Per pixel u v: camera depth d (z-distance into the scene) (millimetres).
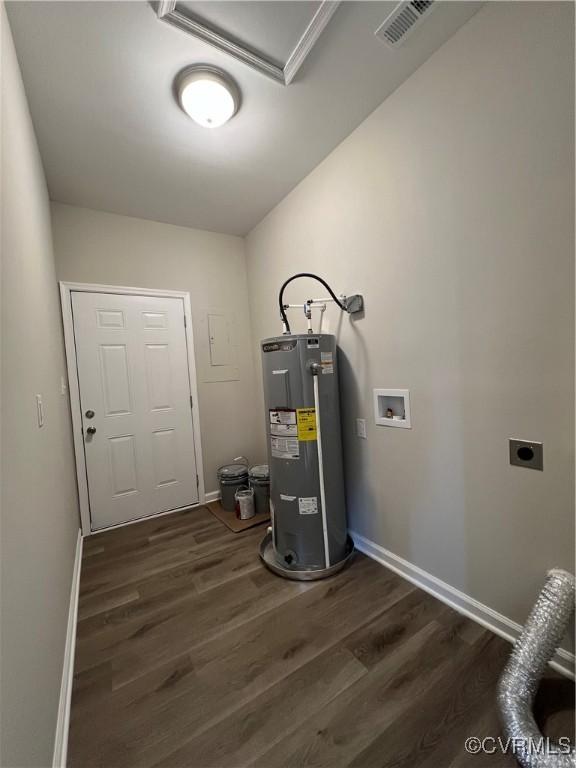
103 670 1335
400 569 1863
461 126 1382
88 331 2592
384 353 1841
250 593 1775
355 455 2111
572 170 1094
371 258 1871
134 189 2402
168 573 1998
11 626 710
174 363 2961
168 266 2947
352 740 1046
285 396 1882
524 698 1053
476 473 1460
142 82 1530
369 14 1280
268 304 2990
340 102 1703
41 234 1730
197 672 1310
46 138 1854
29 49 1333
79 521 2510
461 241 1427
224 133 1892
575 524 1157
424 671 1262
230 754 1027
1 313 796
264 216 2910
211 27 1302
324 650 1381
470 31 1316
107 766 1011
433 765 971
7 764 637
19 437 889
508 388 1320
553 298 1171
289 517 1915
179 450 2977
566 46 1078
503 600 1403
